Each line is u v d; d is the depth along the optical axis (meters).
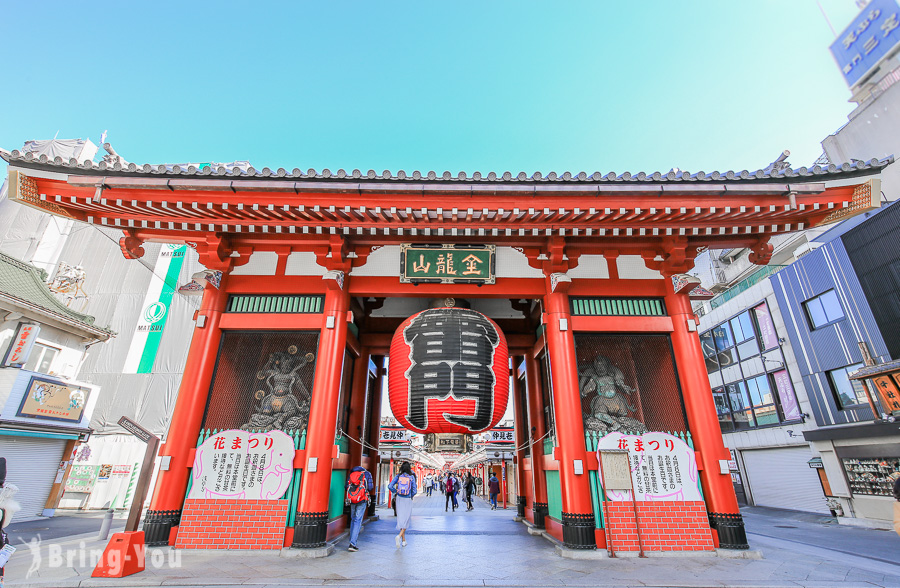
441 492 38.06
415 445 29.12
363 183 6.97
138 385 21.58
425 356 7.36
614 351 8.55
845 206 7.23
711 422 7.65
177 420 7.50
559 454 7.69
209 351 7.99
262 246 8.71
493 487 19.91
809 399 17.64
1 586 4.91
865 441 14.53
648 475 7.49
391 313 11.55
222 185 6.81
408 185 6.93
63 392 15.99
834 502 15.48
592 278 8.73
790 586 5.38
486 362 7.45
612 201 7.13
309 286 8.55
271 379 8.16
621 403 8.13
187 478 7.37
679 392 8.11
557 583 5.54
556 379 7.95
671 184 6.95
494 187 6.93
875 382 13.65
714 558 6.86
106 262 24.73
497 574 6.03
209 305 8.28
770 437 19.70
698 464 7.54
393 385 7.62
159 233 8.10
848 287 16.20
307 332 8.38
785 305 18.98
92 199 6.95
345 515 9.54
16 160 6.54
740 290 23.02
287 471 7.41
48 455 15.94
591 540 7.04
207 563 6.26
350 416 10.61
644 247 8.80
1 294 14.29
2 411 13.90
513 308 11.79
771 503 19.80
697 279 8.10
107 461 19.31
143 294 23.75
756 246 8.47
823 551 8.62
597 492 7.43
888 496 13.70
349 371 10.55
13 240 24.30
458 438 7.51
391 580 5.67
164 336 22.73
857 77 19.58
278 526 7.09
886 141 18.44
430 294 8.64
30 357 15.91
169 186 6.78
